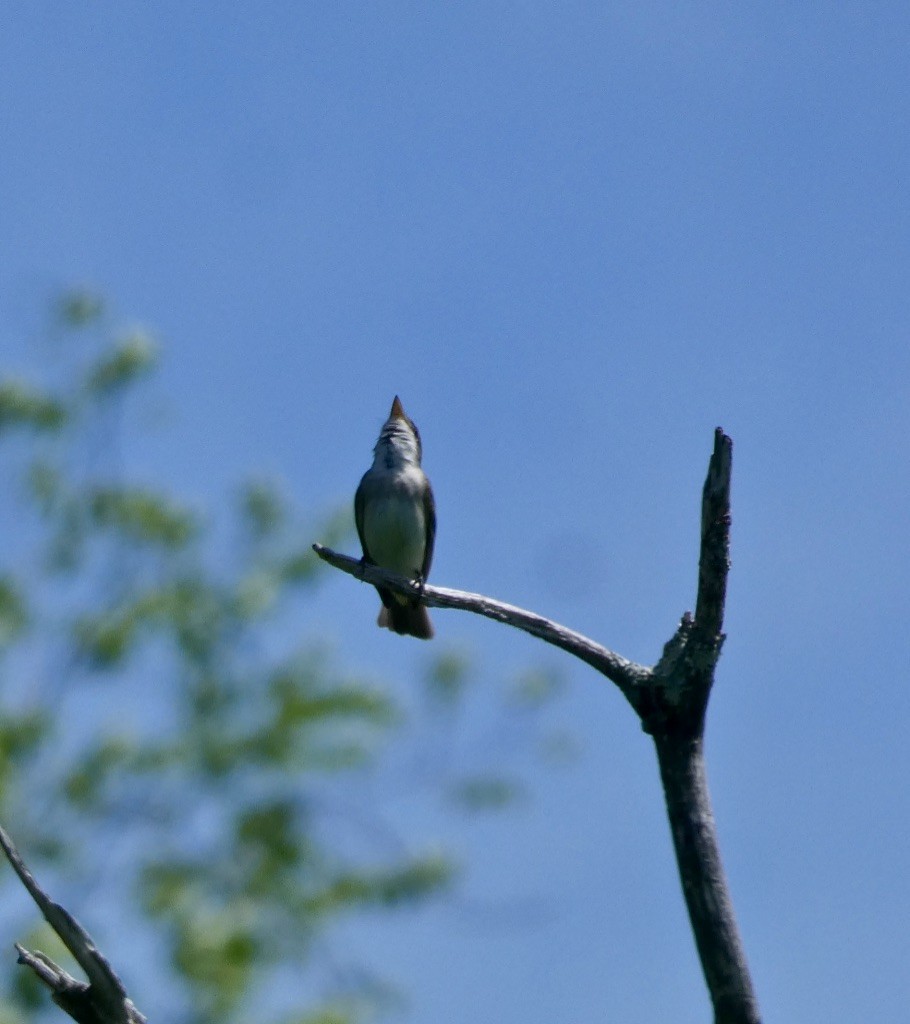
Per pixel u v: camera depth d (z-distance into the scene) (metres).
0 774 15.91
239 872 15.77
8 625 17.14
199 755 16.47
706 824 4.40
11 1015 13.54
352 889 15.58
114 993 4.38
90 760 16.20
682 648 4.61
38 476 17.66
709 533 4.63
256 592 17.34
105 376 17.78
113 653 17.02
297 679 16.86
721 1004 4.11
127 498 17.53
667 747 4.53
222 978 14.50
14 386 17.64
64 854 15.95
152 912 15.12
